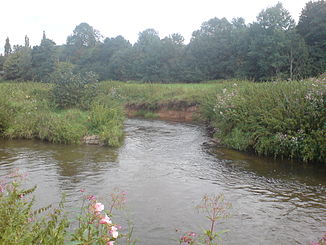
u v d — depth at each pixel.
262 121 11.34
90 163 9.83
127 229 5.43
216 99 16.12
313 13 44.03
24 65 63.97
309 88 11.19
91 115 14.55
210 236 3.99
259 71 45.16
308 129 10.26
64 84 17.88
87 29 95.25
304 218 6.05
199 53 57.69
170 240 5.11
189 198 7.00
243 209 6.45
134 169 9.26
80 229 3.23
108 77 69.00
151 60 62.50
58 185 7.61
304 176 8.73
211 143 13.33
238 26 67.06
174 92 26.42
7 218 3.13
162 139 14.29
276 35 42.28
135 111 26.22
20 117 14.50
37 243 3.07
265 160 10.46
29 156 10.50
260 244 5.09
